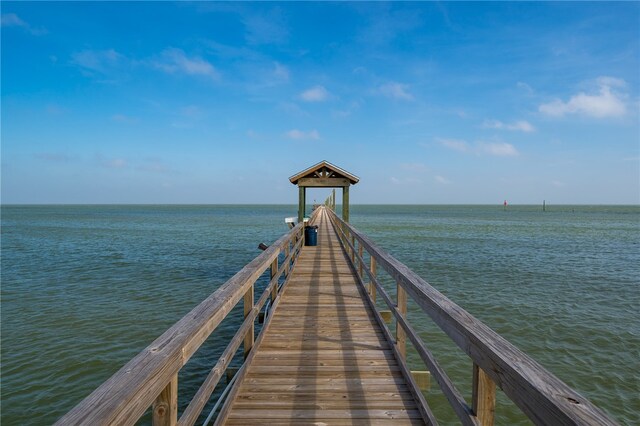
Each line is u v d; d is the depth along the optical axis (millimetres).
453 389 1831
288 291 6477
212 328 1854
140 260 18828
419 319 9406
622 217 85250
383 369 3449
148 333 8672
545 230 40438
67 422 886
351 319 4941
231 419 2637
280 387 3105
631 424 5406
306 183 13055
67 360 7293
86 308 10586
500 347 1308
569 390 978
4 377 6660
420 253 21031
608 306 10805
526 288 12906
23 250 22656
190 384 6434
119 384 1067
